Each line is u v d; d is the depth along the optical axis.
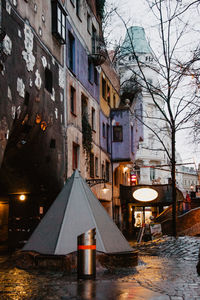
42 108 15.91
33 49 14.93
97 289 7.05
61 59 19.48
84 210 11.02
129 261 10.52
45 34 16.78
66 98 20.19
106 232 10.86
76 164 22.59
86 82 25.16
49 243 10.37
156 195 27.67
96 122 27.75
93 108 26.92
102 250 10.23
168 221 26.06
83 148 23.53
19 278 8.48
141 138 38.34
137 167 39.09
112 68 34.62
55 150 18.17
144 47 46.16
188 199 36.50
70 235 10.44
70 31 21.56
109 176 31.52
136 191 27.78
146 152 72.31
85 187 11.76
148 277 8.61
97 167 27.45
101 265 9.73
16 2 13.29
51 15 17.91
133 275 8.95
